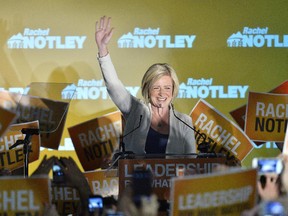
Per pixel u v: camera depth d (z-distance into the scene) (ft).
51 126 49.34
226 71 65.10
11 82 65.46
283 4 64.64
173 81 60.75
